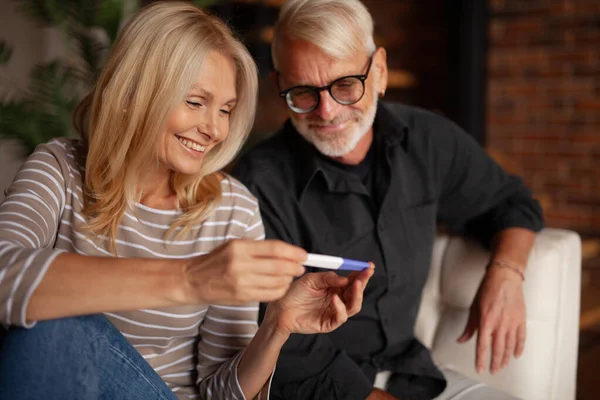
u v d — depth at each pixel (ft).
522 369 5.15
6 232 3.25
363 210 5.05
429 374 4.99
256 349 3.95
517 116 14.58
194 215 4.11
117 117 3.83
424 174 5.33
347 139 4.83
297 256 3.03
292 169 5.06
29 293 2.92
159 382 3.56
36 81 8.63
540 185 14.48
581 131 13.93
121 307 2.96
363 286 3.59
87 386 3.19
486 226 5.58
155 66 3.73
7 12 11.91
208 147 3.98
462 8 14.56
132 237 4.01
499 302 4.91
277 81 5.08
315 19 4.65
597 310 10.91
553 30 14.02
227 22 4.16
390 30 15.26
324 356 4.73
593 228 13.91
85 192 3.99
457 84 14.87
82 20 8.42
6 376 3.02
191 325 4.16
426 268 5.35
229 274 2.88
